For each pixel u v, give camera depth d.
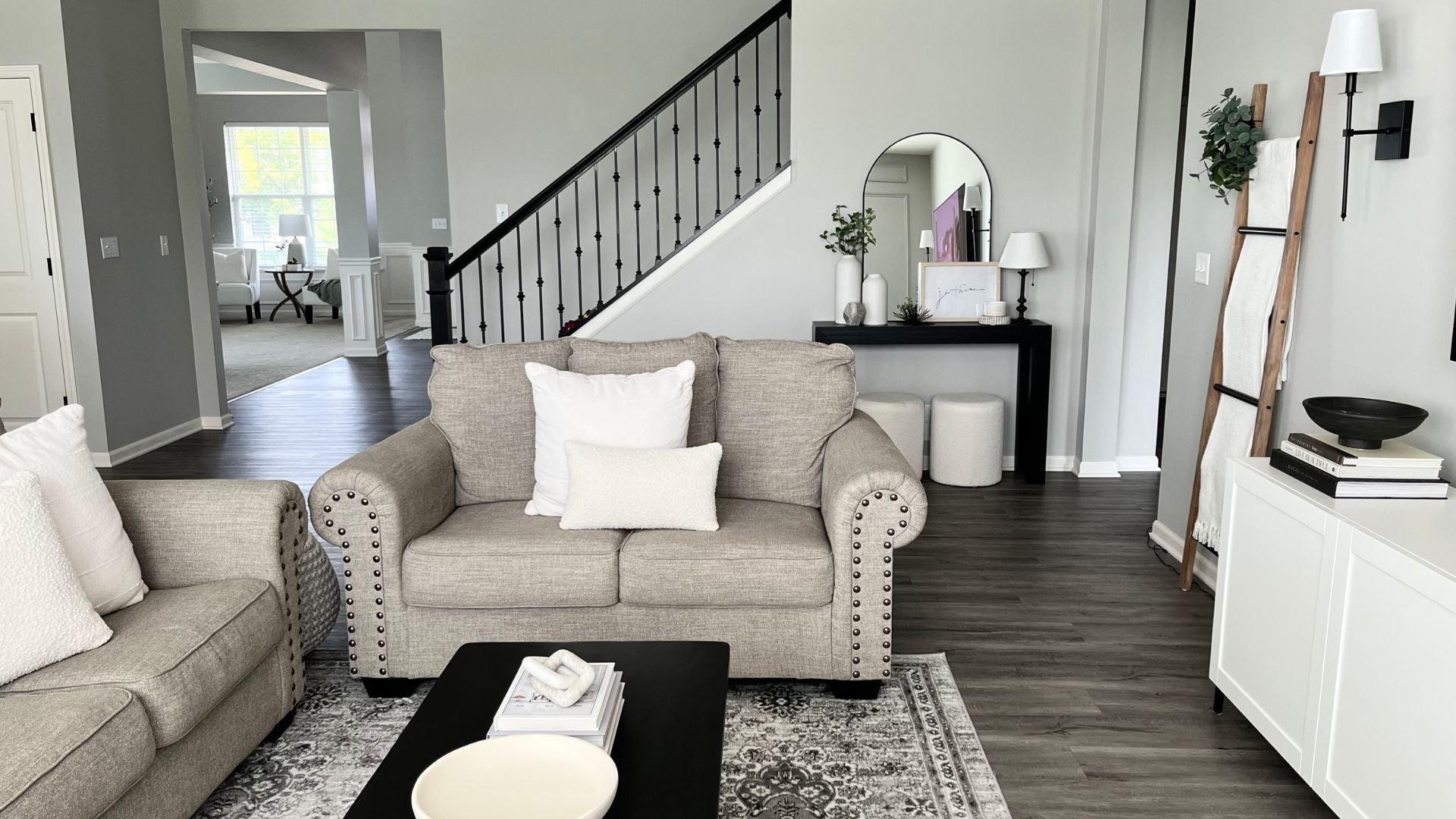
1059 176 5.07
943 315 5.12
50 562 2.06
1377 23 2.61
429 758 1.76
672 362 3.29
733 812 2.29
